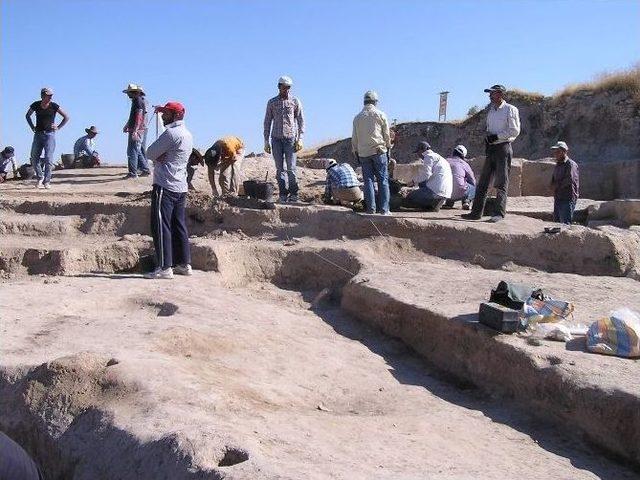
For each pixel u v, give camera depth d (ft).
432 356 22.43
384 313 25.38
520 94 101.76
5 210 39.14
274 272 32.48
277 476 11.27
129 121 52.24
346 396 18.69
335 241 34.30
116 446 13.71
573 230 33.12
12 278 31.14
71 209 38.55
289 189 40.47
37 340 20.18
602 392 16.31
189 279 29.50
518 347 19.34
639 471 15.14
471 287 26.91
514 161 68.49
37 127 47.11
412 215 38.81
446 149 107.76
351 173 40.19
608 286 27.81
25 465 8.37
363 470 12.34
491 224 34.99
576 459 15.55
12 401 16.49
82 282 28.40
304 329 25.02
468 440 15.76
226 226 36.70
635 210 44.57
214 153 42.47
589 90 94.89
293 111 39.65
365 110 35.81
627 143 88.79
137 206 37.55
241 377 18.12
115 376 15.96
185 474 11.96
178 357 18.67
